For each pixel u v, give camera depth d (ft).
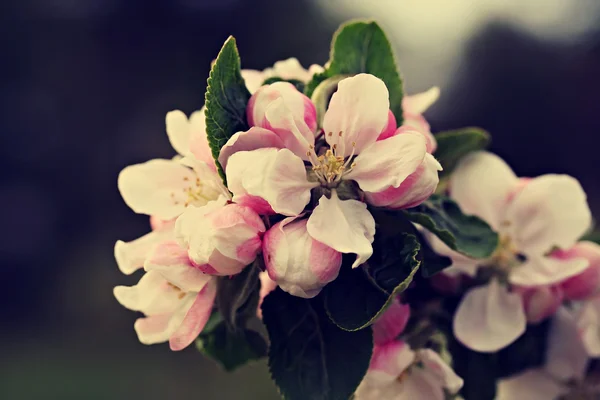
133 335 4.43
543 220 1.11
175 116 0.99
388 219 0.97
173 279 0.93
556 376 1.13
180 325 0.93
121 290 0.97
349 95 0.94
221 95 0.94
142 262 0.97
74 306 4.90
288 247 0.90
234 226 0.90
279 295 0.99
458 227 1.06
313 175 0.94
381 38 1.04
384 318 0.99
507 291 1.10
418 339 1.04
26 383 3.90
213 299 0.95
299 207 0.92
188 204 0.99
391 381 0.99
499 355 1.11
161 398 3.67
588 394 1.13
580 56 5.06
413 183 0.92
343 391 0.95
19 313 5.01
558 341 1.12
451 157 1.12
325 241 0.90
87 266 5.25
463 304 1.09
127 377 3.87
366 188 0.93
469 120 5.16
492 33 5.19
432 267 1.02
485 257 1.03
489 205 1.12
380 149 0.94
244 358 1.10
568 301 1.13
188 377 3.76
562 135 5.05
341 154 0.94
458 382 1.01
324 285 0.92
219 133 0.94
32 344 4.51
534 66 5.10
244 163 0.91
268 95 0.94
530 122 5.09
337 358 0.96
